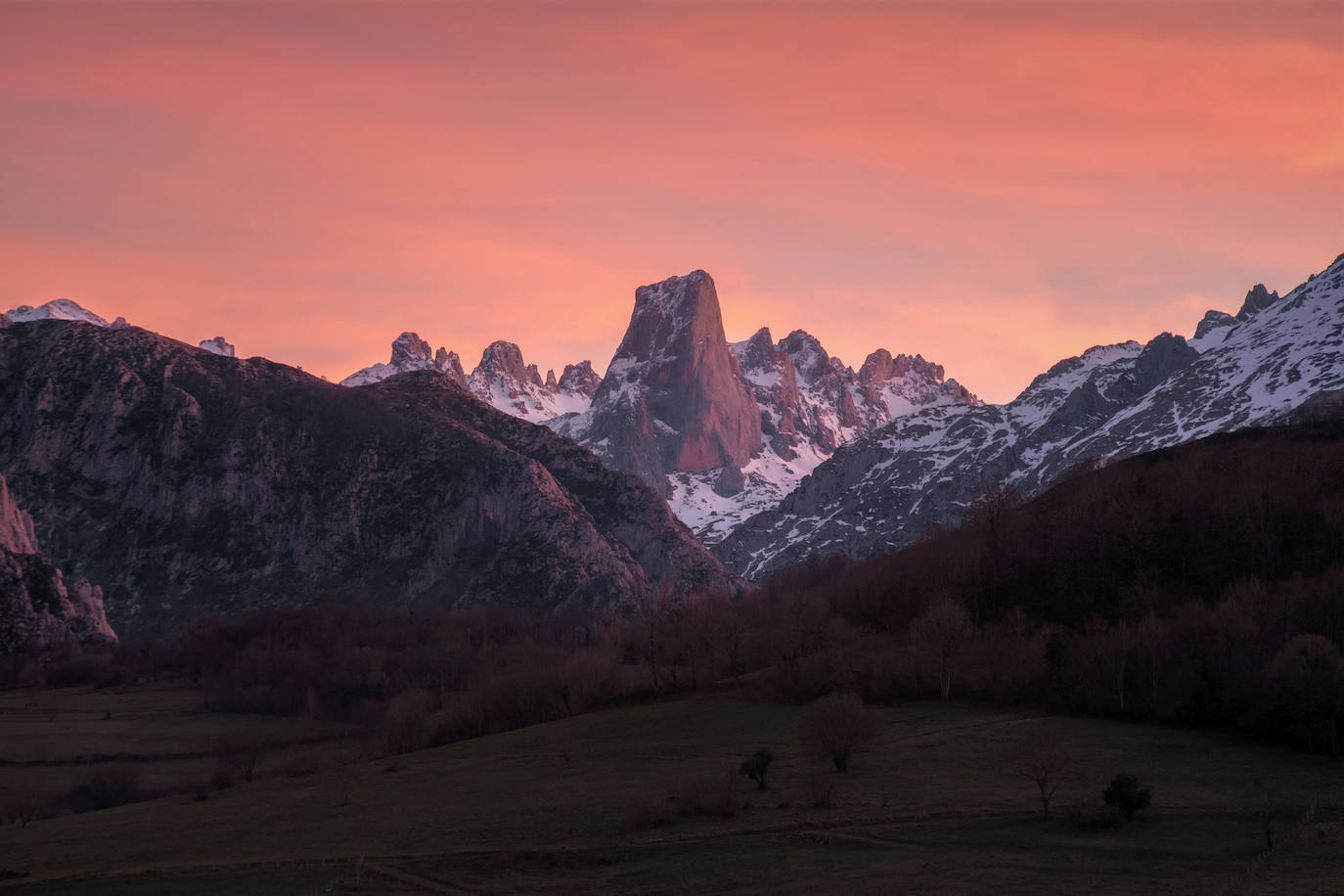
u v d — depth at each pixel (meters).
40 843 122.25
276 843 112.62
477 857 102.19
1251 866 85.75
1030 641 158.75
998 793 110.19
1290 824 95.94
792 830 102.38
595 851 101.81
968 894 82.88
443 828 113.06
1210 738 126.75
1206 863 87.38
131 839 120.56
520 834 108.19
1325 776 110.31
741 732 149.00
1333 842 90.56
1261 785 107.88
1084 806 101.94
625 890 91.19
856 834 100.06
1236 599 153.62
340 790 139.62
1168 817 99.62
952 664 159.38
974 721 141.00
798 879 89.75
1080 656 147.62
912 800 109.06
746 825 105.19
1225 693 130.25
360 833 113.50
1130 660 143.50
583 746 151.38
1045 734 131.88
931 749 129.38
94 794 160.12
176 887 97.94
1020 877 86.06
